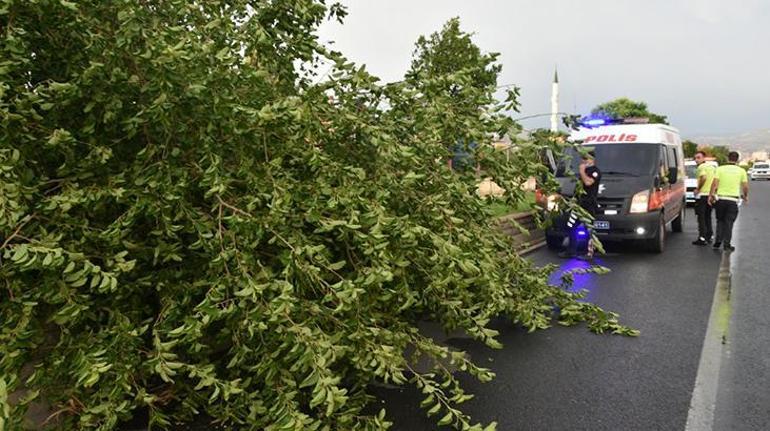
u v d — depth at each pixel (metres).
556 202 5.34
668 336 5.46
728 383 4.33
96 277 2.67
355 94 3.78
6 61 2.73
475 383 4.29
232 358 3.27
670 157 11.97
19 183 2.65
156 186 2.95
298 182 3.29
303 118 3.13
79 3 3.01
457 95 4.46
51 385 3.02
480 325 3.92
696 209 11.88
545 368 4.61
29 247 2.54
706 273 8.66
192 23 3.54
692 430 3.58
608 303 6.78
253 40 3.39
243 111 3.05
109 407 2.85
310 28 4.12
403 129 4.05
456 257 3.35
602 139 11.38
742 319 6.05
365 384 3.58
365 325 3.27
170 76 2.87
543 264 9.51
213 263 2.92
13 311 2.75
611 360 4.80
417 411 3.80
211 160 3.05
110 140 3.30
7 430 2.54
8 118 2.68
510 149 4.65
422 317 4.77
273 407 2.94
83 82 2.95
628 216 10.14
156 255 3.07
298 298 3.11
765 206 24.48
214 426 3.52
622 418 3.75
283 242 3.07
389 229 3.21
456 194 3.97
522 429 3.59
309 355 2.71
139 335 3.09
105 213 3.26
